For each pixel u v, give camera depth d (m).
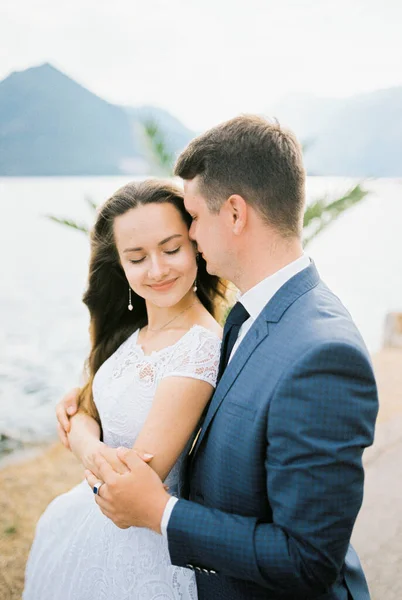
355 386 1.04
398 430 4.95
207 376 1.36
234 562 1.08
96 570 1.44
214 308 1.75
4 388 7.73
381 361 7.92
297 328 1.14
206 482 1.25
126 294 1.77
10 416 6.50
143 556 1.40
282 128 1.28
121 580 1.40
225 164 1.24
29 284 15.80
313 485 1.01
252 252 1.27
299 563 1.02
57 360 9.31
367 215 28.33
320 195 3.56
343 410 1.02
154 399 1.35
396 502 3.61
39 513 3.89
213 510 1.14
